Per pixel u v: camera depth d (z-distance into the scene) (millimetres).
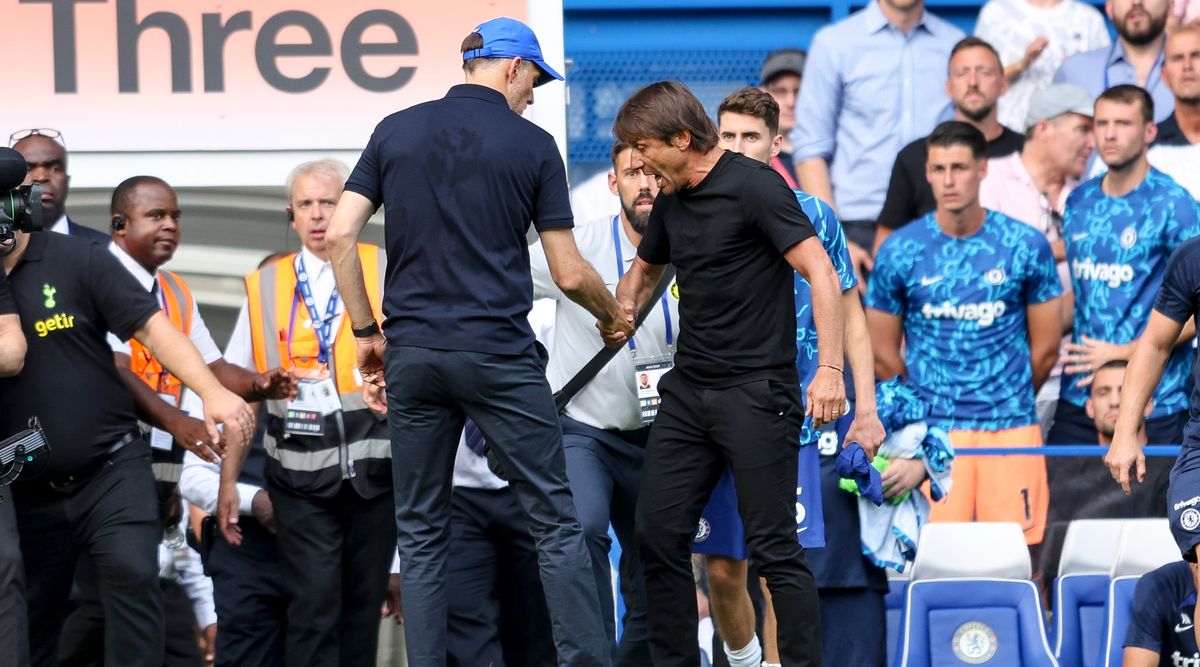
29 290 17844
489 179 15922
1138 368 18609
